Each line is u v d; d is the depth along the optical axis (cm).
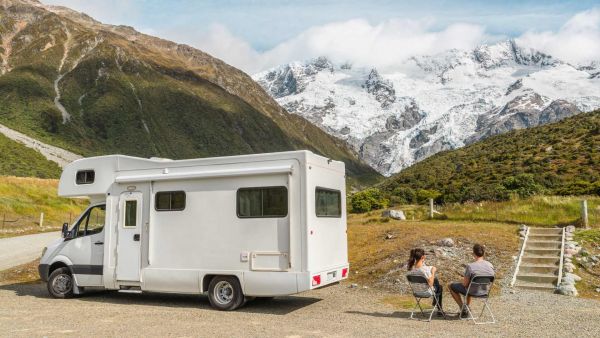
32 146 13875
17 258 2186
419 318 1018
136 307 1170
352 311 1106
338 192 1219
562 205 2489
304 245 1051
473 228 1980
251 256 1092
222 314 1075
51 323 976
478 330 902
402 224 2277
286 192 1080
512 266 1489
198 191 1159
